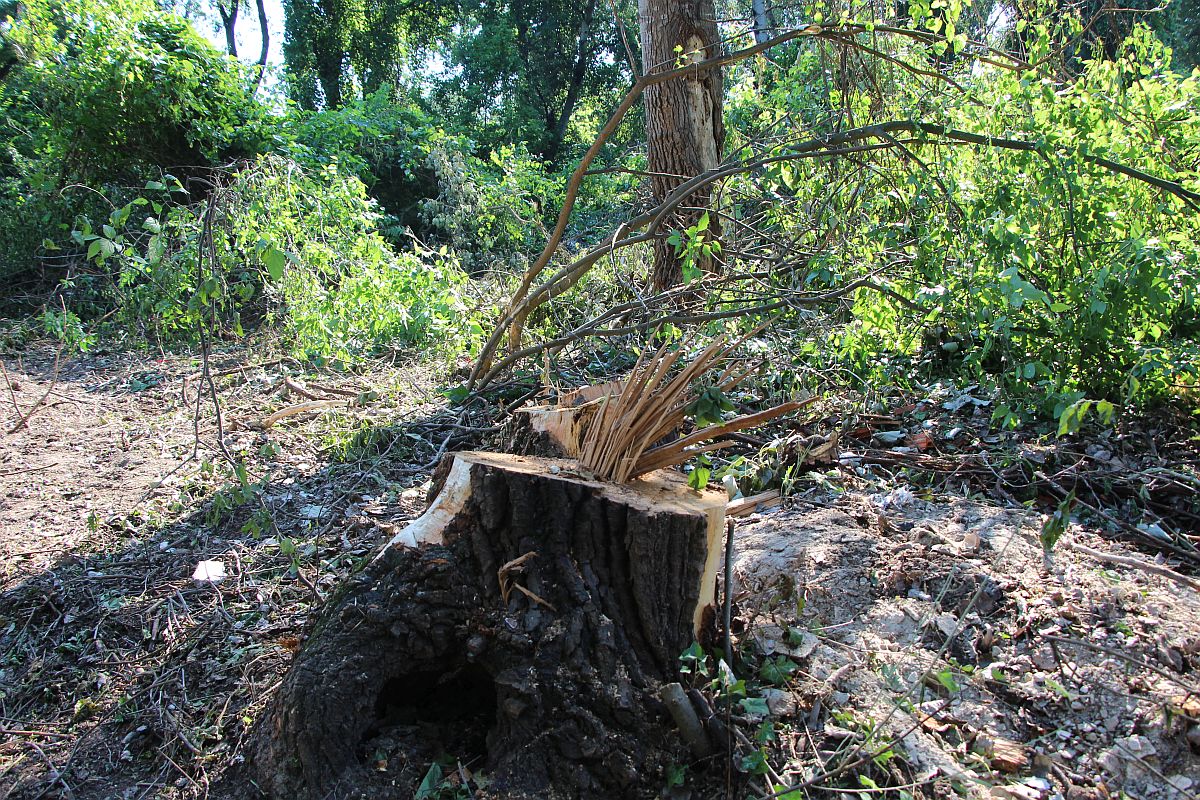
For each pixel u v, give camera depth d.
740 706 2.06
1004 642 2.25
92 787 2.32
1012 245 3.51
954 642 2.27
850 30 4.46
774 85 6.78
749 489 3.45
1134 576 2.46
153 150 9.23
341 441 4.53
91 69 8.59
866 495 3.25
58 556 3.60
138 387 6.16
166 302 4.76
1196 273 3.39
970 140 3.91
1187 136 3.76
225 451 3.39
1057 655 2.15
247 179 5.33
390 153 11.12
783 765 1.95
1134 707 1.99
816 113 5.67
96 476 4.51
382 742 2.11
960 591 2.44
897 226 4.21
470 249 9.94
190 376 6.32
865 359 4.22
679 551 2.08
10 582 3.39
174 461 4.66
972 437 3.60
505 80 19.80
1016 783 1.87
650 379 2.27
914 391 4.19
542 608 2.08
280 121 10.20
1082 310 3.45
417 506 3.82
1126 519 2.94
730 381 2.33
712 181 4.93
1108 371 3.55
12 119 10.11
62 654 2.90
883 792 1.84
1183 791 1.80
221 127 9.27
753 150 5.14
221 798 2.16
